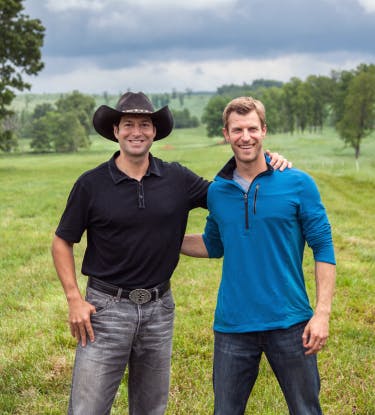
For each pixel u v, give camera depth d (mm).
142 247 3357
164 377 3613
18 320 6707
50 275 9094
